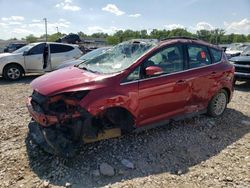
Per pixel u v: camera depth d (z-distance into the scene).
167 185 3.61
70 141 4.00
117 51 5.12
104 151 4.37
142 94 4.45
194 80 5.22
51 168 3.92
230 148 4.70
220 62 5.91
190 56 5.30
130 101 4.32
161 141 4.78
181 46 5.20
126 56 4.81
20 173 3.81
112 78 4.23
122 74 4.32
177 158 4.29
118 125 4.36
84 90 3.98
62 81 4.19
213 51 5.86
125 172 3.88
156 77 4.64
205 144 4.80
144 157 4.27
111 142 4.63
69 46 13.01
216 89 5.73
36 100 4.13
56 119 3.90
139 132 5.02
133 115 4.42
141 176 3.80
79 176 3.76
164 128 5.30
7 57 11.61
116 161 4.13
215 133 5.26
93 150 4.38
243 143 4.91
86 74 4.42
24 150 4.40
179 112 5.12
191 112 5.38
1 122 5.59
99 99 3.99
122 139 4.76
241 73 9.69
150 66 4.55
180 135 5.05
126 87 4.29
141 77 4.48
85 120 3.91
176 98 4.97
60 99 3.97
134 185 3.58
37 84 4.37
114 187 3.53
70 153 3.95
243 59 9.80
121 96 4.20
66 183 3.59
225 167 4.09
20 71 11.89
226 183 3.69
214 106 5.87
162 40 5.11
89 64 5.07
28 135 4.93
